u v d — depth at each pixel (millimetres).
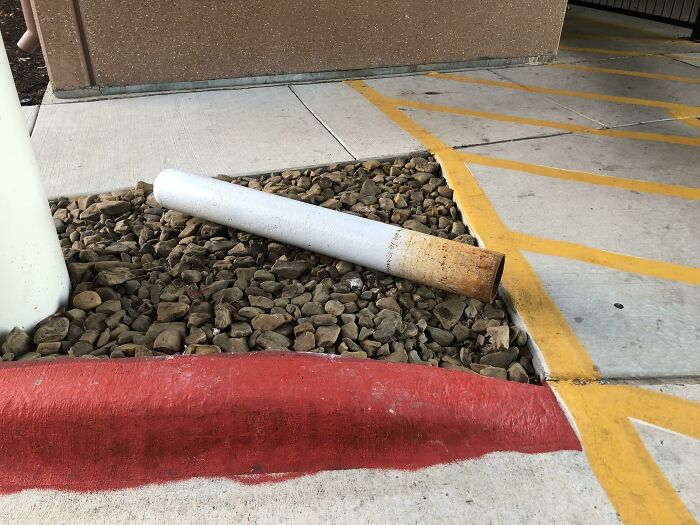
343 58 4984
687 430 1759
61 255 2219
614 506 1567
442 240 2311
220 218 2701
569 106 4465
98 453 1719
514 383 1894
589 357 2008
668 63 5758
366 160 3510
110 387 1728
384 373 1836
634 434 1746
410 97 4605
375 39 4996
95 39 4301
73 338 2055
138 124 4004
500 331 2135
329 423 1741
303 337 2105
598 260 2535
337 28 4836
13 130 1850
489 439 1757
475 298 2252
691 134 3951
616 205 2996
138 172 3334
